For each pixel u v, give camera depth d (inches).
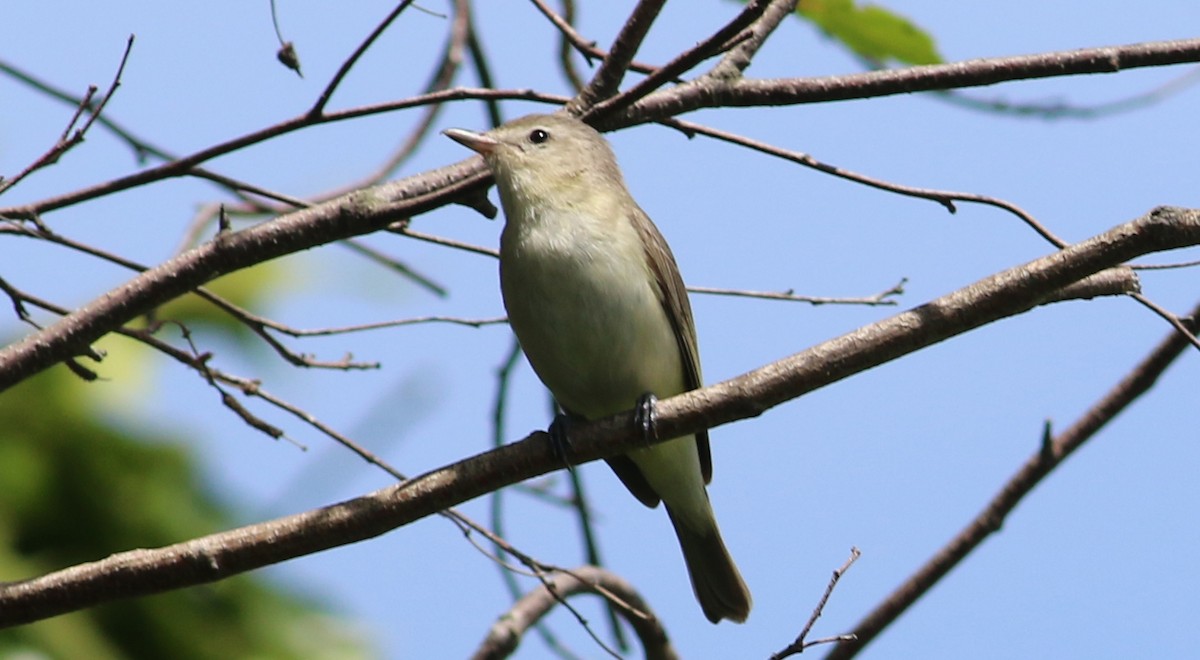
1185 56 350.3
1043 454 422.0
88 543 439.5
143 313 329.7
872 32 420.5
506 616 418.3
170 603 431.2
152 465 449.4
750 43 362.9
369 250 420.5
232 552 303.7
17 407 440.8
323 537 308.5
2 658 402.6
